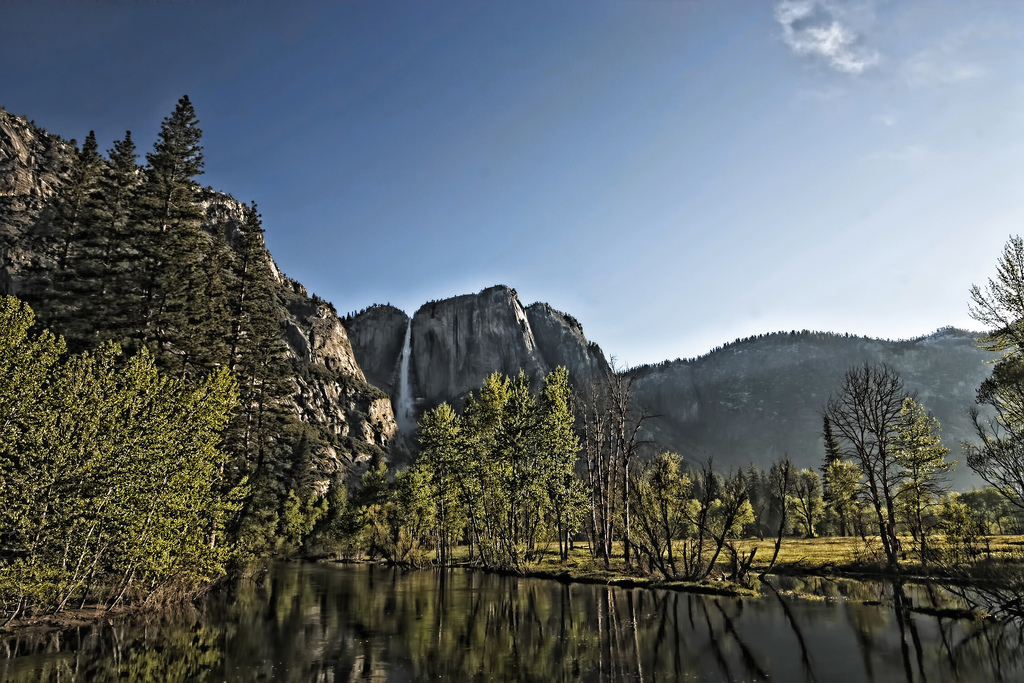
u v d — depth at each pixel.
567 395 40.25
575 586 29.94
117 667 13.16
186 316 31.77
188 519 22.27
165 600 23.05
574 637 16.22
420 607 23.30
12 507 16.55
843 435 36.34
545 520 41.12
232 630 18.27
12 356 17.53
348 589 31.81
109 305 29.36
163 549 20.67
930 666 12.52
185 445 21.89
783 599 23.58
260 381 40.59
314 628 18.52
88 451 18.22
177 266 31.59
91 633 17.50
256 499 37.66
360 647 15.27
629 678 11.80
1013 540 35.69
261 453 40.91
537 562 40.72
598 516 43.25
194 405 23.03
